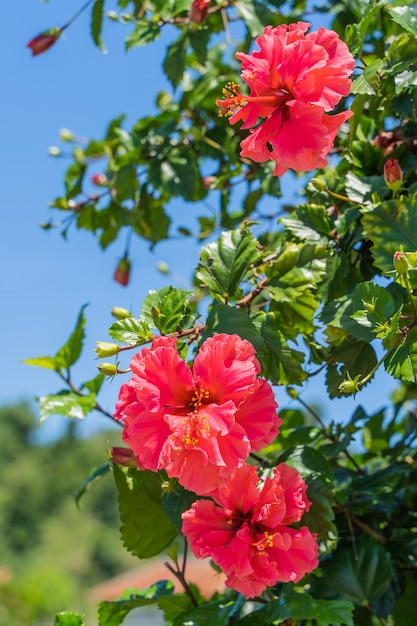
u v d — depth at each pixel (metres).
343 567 2.39
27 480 40.28
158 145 3.39
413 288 1.85
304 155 1.87
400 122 2.52
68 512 39.72
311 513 2.06
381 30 2.80
